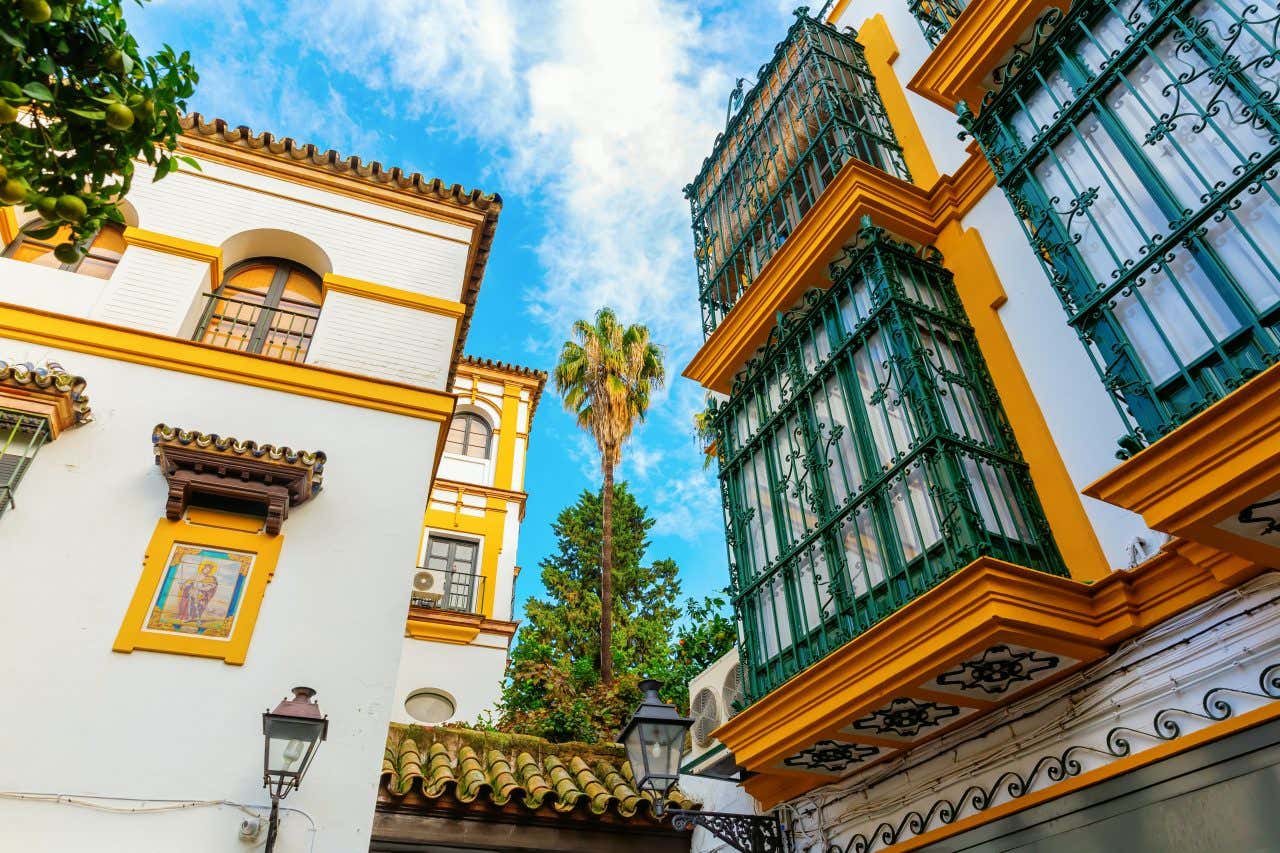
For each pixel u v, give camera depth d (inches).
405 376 337.1
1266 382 145.2
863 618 229.5
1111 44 211.3
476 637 624.4
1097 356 229.9
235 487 267.4
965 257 281.7
